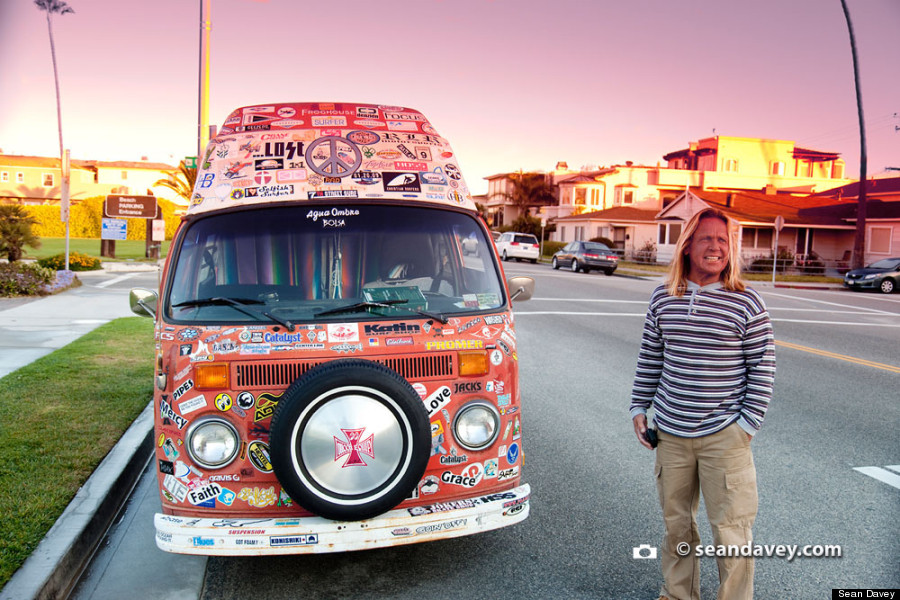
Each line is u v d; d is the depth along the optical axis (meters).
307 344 3.64
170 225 56.81
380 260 4.09
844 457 6.26
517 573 4.18
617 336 12.84
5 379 7.84
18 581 3.58
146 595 3.90
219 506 3.58
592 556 4.40
